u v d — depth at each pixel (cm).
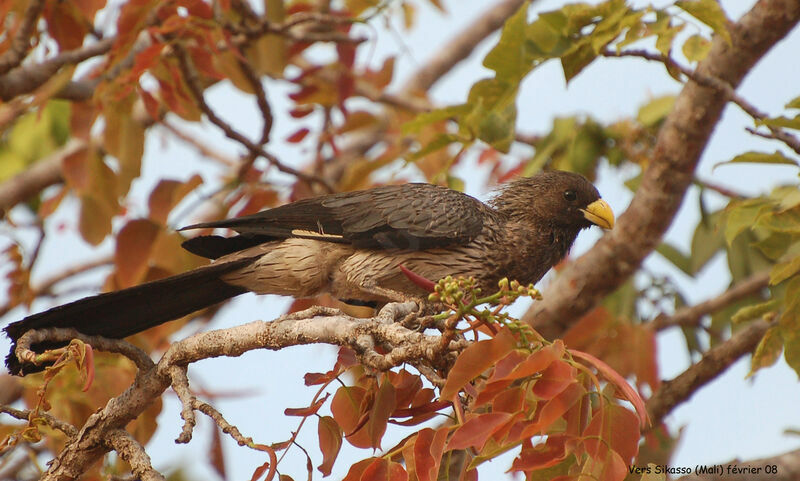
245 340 784
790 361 961
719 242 1402
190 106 1203
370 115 1450
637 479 666
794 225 939
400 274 1123
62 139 1586
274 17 1338
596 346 1280
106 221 1254
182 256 1218
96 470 970
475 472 654
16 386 1331
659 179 1246
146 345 1170
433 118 1152
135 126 1224
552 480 614
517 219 1231
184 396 770
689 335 1400
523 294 620
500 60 1098
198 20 1132
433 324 821
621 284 1297
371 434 715
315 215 1112
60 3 1249
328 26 1459
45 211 1313
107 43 1271
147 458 804
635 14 1012
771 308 1016
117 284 1283
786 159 938
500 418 603
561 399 600
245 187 1354
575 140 1427
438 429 630
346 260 1117
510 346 616
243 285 1091
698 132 1207
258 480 700
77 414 1059
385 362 704
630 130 1430
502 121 1130
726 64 1175
